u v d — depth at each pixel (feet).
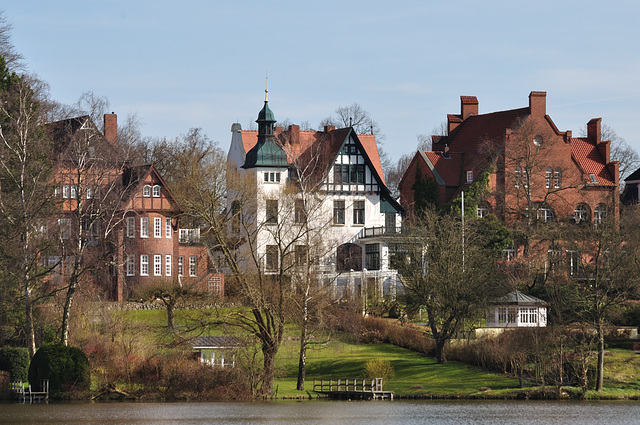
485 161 652.07
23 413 364.99
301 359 425.28
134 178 570.05
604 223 440.04
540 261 561.43
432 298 464.24
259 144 621.31
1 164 425.69
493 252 582.76
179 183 586.86
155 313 506.48
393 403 402.52
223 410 378.73
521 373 422.00
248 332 431.43
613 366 437.99
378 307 544.21
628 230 442.50
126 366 408.46
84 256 445.78
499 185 644.27
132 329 425.28
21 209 422.82
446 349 478.59
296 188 549.54
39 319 444.55
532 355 441.68
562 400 409.08
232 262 408.46
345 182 635.25
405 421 359.05
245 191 526.98
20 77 459.73
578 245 474.08
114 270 555.69
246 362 426.10
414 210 636.07
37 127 433.48
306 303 422.82
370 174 641.81
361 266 633.20
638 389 419.33
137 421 350.64
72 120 465.88
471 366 460.55
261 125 622.54
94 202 464.24
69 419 352.69
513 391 414.62
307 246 420.77
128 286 557.33
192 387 404.57
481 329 490.49
